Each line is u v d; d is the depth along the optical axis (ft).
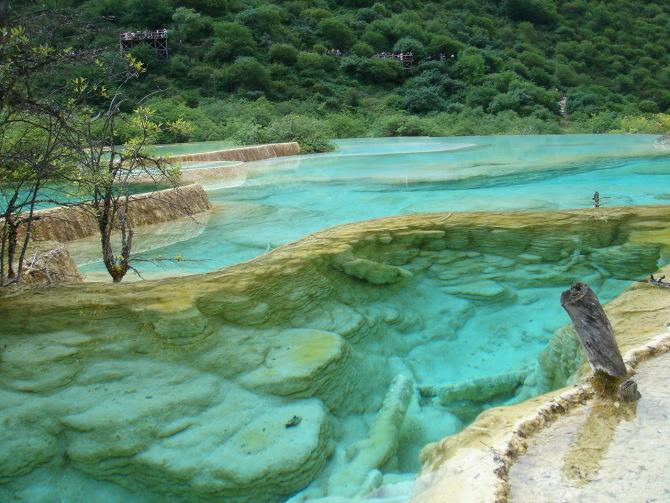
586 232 17.49
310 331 12.49
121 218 15.67
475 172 39.86
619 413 8.00
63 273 15.81
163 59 112.88
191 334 11.16
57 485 8.91
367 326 13.71
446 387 12.53
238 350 11.35
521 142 69.00
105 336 11.02
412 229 17.56
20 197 20.97
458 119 107.45
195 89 106.32
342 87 123.95
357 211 27.02
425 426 11.53
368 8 169.48
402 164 47.14
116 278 15.08
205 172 38.81
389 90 132.16
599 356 8.54
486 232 17.51
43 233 20.35
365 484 9.30
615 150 54.13
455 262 16.89
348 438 10.77
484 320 15.07
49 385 9.91
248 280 13.19
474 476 6.81
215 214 27.37
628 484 6.57
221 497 8.85
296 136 64.90
